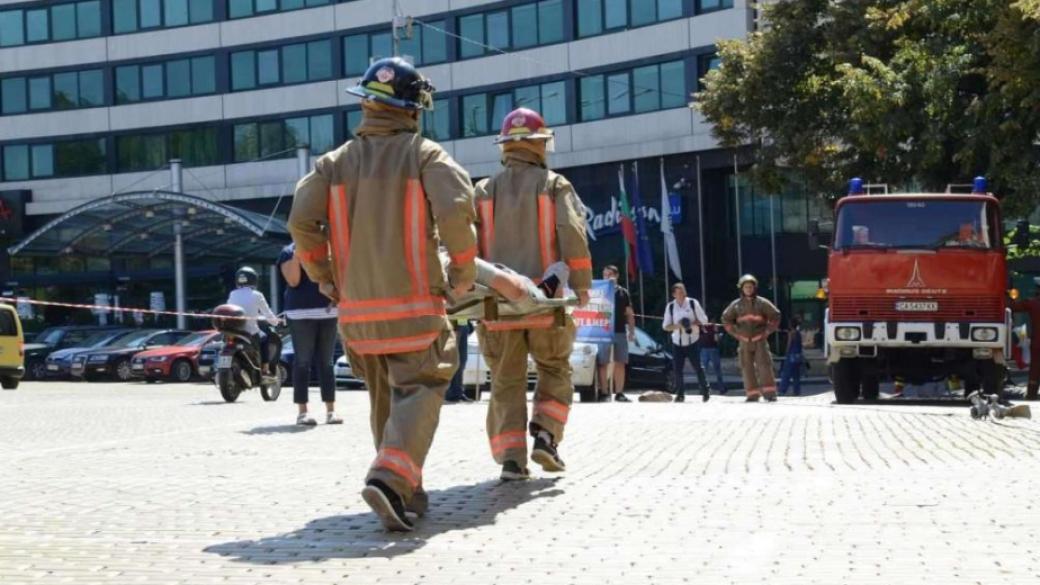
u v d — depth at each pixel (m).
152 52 63.22
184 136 62.72
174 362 40.25
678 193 51.56
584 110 54.44
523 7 55.94
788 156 38.62
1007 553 6.30
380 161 7.22
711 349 31.05
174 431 14.33
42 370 45.28
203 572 6.01
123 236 48.81
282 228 46.78
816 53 38.22
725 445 11.79
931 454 10.75
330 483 9.18
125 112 63.59
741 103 39.19
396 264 7.15
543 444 9.17
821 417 15.69
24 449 12.09
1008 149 31.28
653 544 6.61
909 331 21.61
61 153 64.62
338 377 34.91
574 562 6.17
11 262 62.72
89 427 15.26
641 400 24.52
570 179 54.84
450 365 7.27
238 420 16.16
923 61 32.75
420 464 7.10
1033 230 36.84
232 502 8.24
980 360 21.91
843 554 6.29
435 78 57.91
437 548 6.57
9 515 7.76
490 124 56.91
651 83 52.47
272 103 61.09
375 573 5.97
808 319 50.56
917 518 7.32
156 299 51.81
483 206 9.34
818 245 22.75
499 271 8.02
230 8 61.91
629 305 24.45
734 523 7.20
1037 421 14.64
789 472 9.50
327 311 14.92
